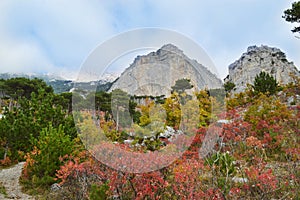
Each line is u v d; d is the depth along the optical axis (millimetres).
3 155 9656
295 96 11148
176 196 4039
